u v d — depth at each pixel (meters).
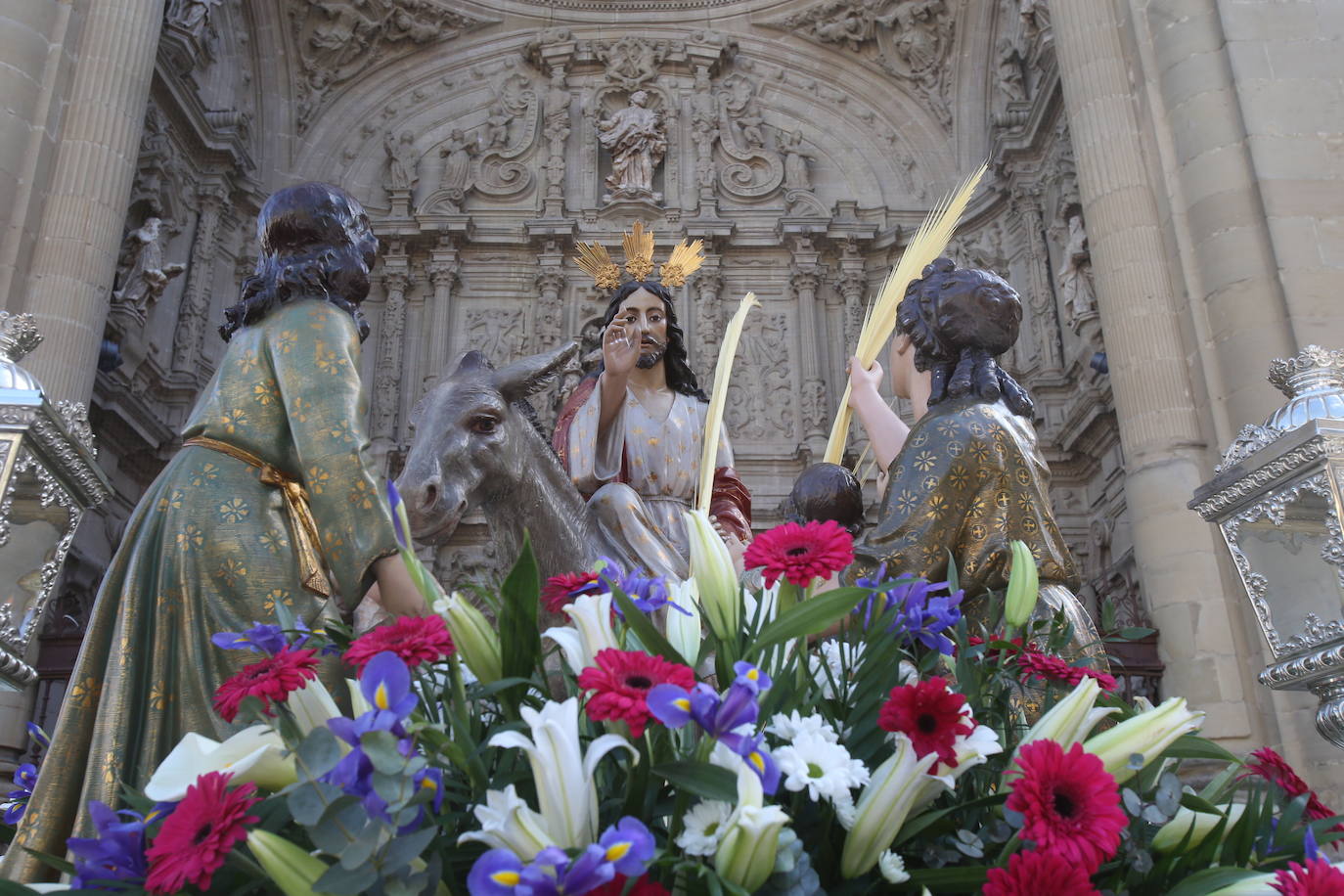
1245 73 9.79
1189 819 1.67
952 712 1.47
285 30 19.06
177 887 1.27
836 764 1.47
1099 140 10.95
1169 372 9.95
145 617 2.17
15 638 2.61
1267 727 8.82
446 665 1.83
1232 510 3.00
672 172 19.30
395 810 1.28
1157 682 10.05
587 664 1.58
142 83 11.96
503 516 2.81
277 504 2.31
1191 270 9.91
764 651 1.72
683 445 3.48
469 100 20.00
